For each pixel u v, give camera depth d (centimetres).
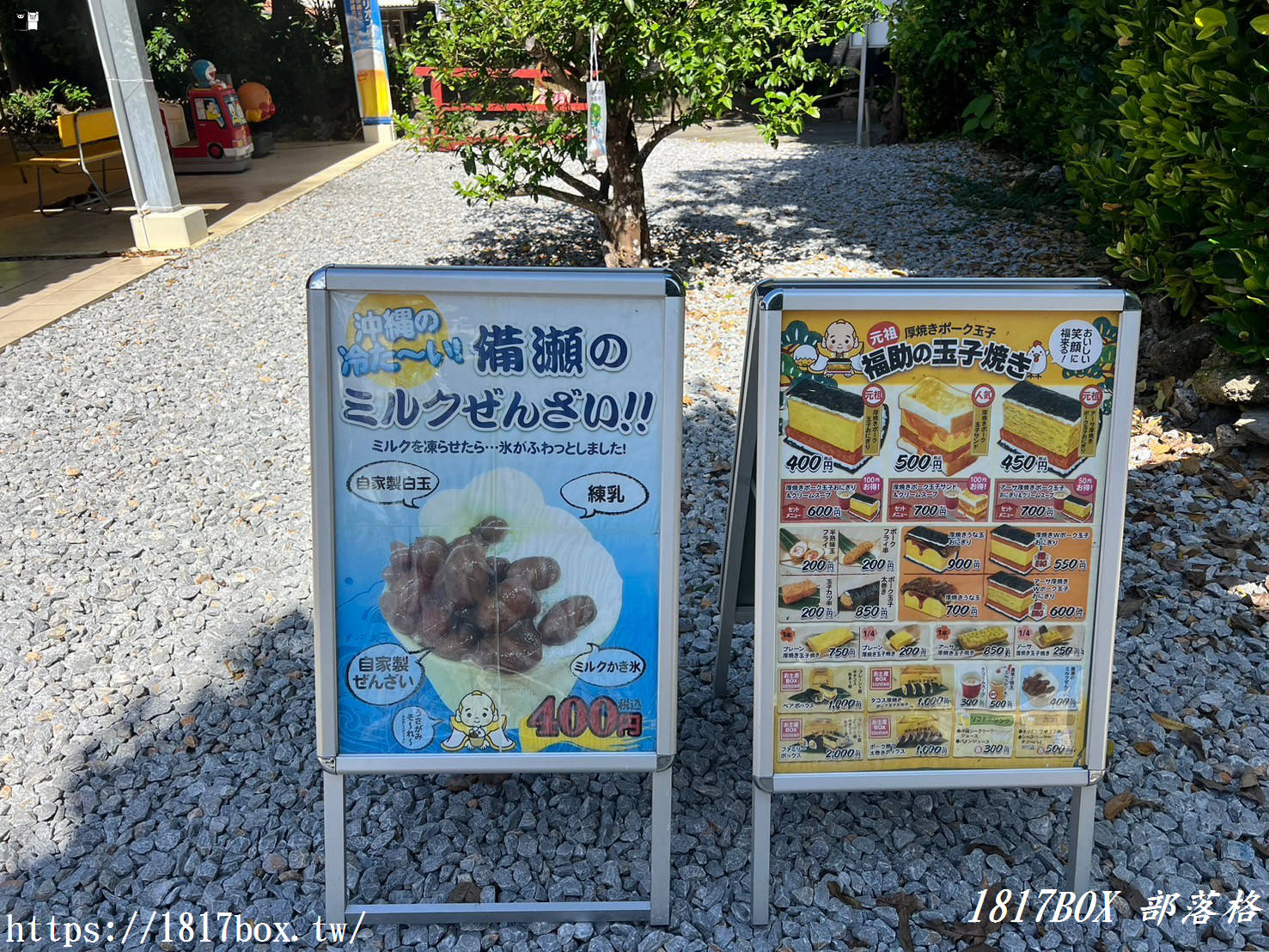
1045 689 194
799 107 535
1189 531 320
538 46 525
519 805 224
